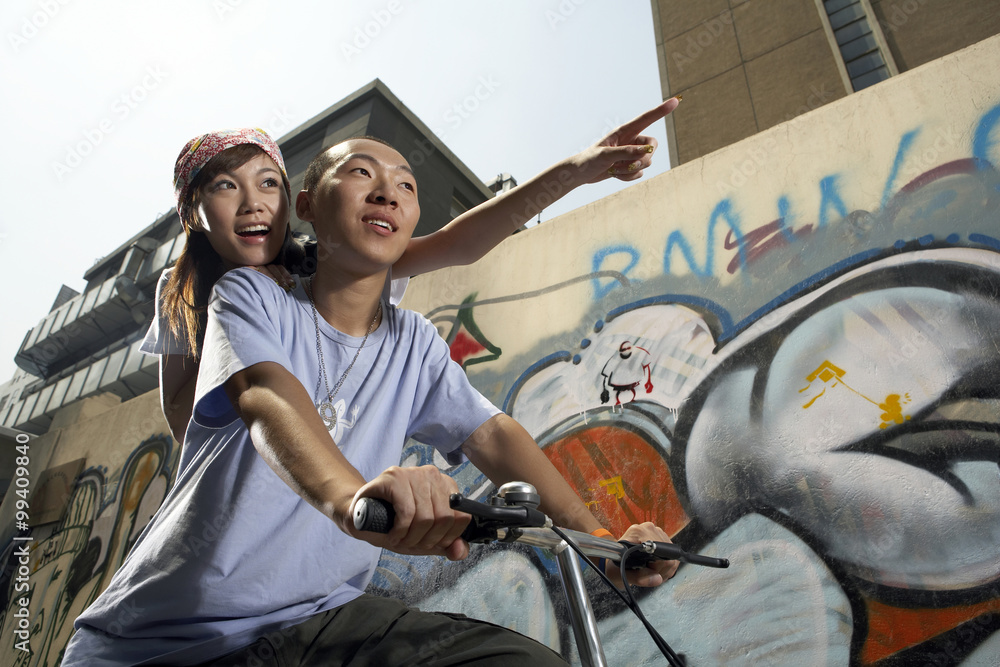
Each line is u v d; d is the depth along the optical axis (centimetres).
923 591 249
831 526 277
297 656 108
